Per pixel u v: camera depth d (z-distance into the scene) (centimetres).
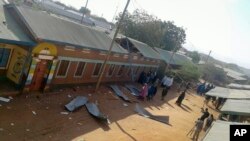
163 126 2119
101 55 2472
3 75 1759
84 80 2398
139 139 1695
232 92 3319
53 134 1398
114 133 1670
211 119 2311
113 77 2902
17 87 1709
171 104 3000
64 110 1745
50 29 1888
